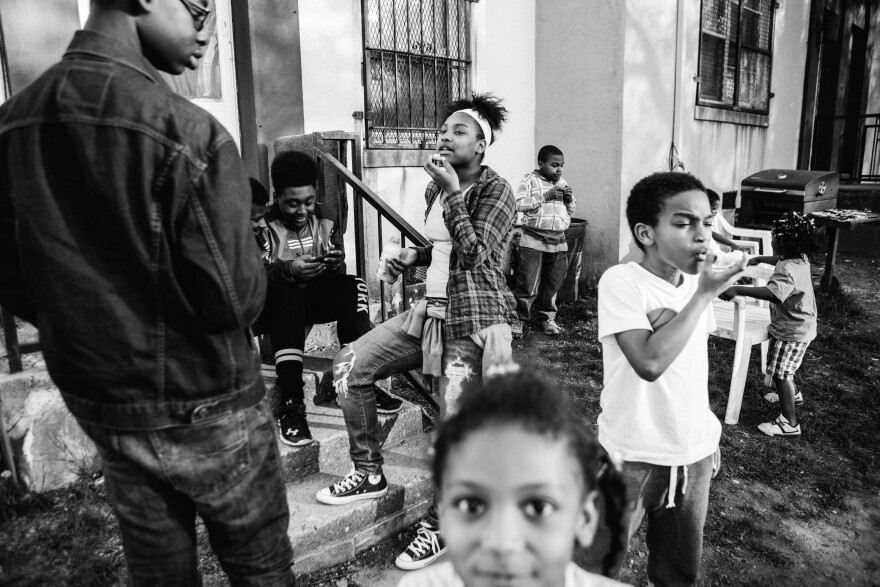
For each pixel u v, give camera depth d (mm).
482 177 2471
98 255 1293
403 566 2576
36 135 1291
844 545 3008
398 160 5145
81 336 1308
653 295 1902
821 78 11055
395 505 2801
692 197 1822
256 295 1404
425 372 2512
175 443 1384
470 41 5742
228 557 1542
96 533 2459
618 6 6305
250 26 3910
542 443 755
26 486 2584
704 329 1983
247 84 4008
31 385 2637
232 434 1444
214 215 1319
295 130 4246
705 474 1954
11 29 2932
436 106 5555
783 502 3332
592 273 6949
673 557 2049
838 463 3709
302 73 4312
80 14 3250
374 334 2590
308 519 2553
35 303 1347
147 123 1279
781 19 9133
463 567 756
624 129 6531
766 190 7973
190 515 1526
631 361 1817
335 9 4453
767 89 9125
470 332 2373
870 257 9195
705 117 7754
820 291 7051
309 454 2883
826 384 4695
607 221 6754
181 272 1340
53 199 1281
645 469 1904
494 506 747
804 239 3787
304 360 3559
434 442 832
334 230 3273
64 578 2232
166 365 1349
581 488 802
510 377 835
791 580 2754
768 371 4305
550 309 5723
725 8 7867
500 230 2406
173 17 1435
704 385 1968
